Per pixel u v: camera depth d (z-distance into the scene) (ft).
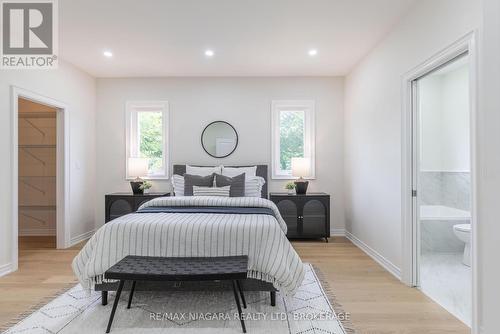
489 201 3.55
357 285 8.91
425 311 7.27
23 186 16.07
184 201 10.20
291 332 6.34
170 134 15.61
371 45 11.56
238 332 6.33
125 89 15.61
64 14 9.20
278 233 7.50
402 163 9.22
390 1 8.54
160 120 15.93
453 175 12.83
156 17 9.48
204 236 7.36
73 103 13.75
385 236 10.55
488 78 3.55
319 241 14.35
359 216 13.33
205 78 15.61
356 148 13.70
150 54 12.50
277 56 12.78
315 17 9.50
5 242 9.92
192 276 6.04
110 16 9.37
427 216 12.09
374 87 11.60
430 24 7.79
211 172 14.44
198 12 9.20
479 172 5.98
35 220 16.08
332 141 15.61
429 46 7.83
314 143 15.58
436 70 8.15
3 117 9.94
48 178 16.10
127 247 7.34
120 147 15.64
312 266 10.64
